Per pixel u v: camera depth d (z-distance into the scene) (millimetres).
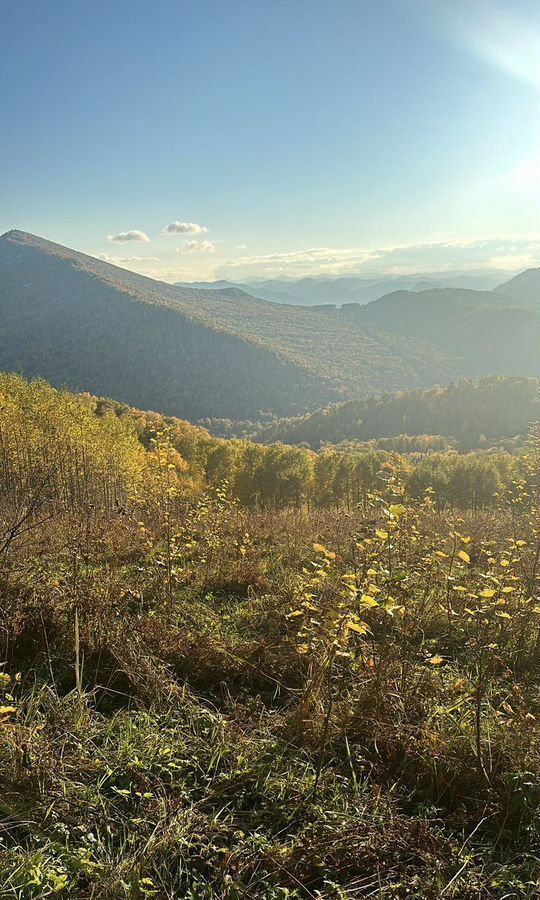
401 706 3404
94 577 4988
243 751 3105
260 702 3664
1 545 5285
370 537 4242
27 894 2137
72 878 2246
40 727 3018
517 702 3408
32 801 2611
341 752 3180
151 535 5859
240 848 2453
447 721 3363
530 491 7281
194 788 2848
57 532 6398
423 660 4184
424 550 6145
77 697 3420
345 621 3191
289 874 2307
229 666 4000
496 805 2787
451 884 2303
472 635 4367
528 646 4324
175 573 5516
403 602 4242
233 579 5801
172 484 6062
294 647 4152
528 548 6457
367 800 2785
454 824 2719
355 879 2361
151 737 3148
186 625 4656
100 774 2873
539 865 2428
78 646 3676
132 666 3779
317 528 8352
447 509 13062
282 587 5484
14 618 4043
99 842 2402
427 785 2988
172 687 3641
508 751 3068
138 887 2211
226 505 9172
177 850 2418
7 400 23203
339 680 3615
